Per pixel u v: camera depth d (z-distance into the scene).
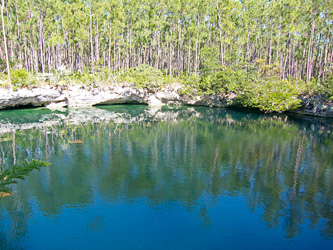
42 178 9.27
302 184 9.02
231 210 7.22
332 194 8.27
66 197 7.83
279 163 11.26
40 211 7.00
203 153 12.71
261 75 29.67
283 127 19.75
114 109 27.88
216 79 31.38
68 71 30.97
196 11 36.25
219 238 5.95
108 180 9.18
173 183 9.02
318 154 12.67
